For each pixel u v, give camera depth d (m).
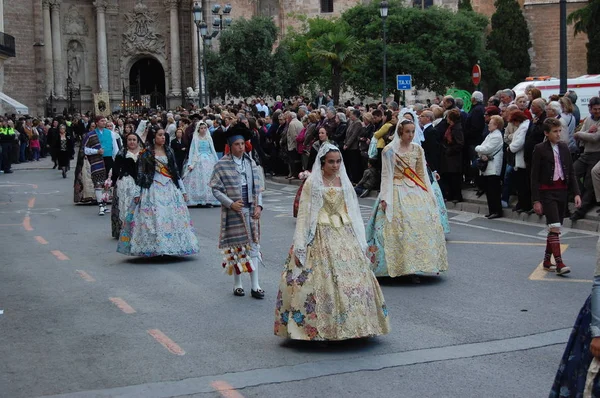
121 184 15.29
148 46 61.97
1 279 11.82
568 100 16.88
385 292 10.59
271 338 8.52
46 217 18.94
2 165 33.19
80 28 61.19
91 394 6.95
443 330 8.71
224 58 50.16
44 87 58.31
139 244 12.77
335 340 8.31
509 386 6.98
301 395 6.84
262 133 28.03
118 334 8.80
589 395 4.78
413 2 54.19
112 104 61.69
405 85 29.94
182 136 25.02
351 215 8.20
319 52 37.78
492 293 10.39
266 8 59.50
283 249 13.78
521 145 16.38
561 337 8.40
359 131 21.98
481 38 47.50
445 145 18.55
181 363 7.74
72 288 11.14
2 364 7.86
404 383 7.09
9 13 56.03
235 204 10.23
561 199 11.45
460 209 18.50
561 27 22.20
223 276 11.73
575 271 11.59
